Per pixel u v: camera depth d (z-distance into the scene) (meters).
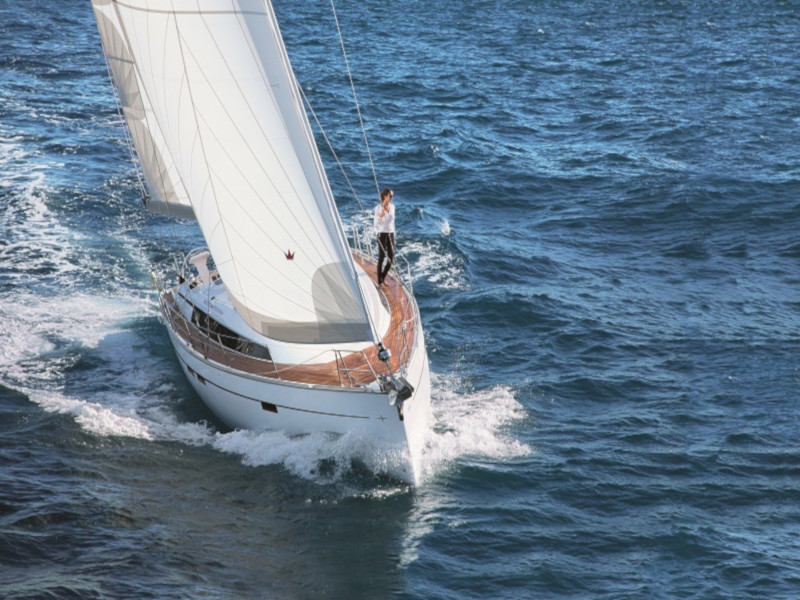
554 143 72.31
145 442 32.69
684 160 67.50
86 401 35.12
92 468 30.89
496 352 39.84
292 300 30.75
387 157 66.62
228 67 28.70
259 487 30.22
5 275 44.88
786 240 52.56
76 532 27.39
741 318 43.31
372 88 88.25
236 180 29.69
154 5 28.38
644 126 76.94
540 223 55.56
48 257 47.09
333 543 27.59
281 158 29.31
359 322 30.55
